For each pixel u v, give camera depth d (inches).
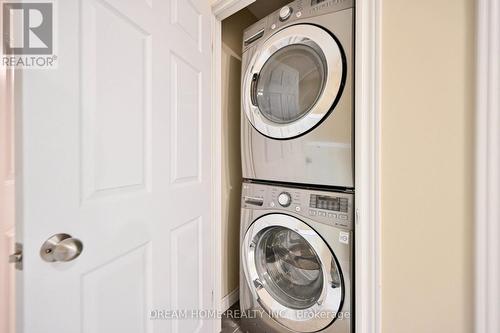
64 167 20.6
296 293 45.7
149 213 30.3
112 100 25.2
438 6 24.0
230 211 61.2
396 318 27.3
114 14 25.4
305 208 40.1
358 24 29.5
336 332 36.6
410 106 25.9
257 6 61.8
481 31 21.1
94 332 23.2
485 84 21.0
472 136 22.3
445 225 24.0
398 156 26.8
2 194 23.4
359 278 30.0
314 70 41.0
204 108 44.1
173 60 35.1
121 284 26.5
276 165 44.1
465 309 22.9
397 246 27.1
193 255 40.9
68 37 20.9
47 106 19.4
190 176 39.9
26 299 18.0
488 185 21.0
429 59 24.6
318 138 38.8
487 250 21.2
